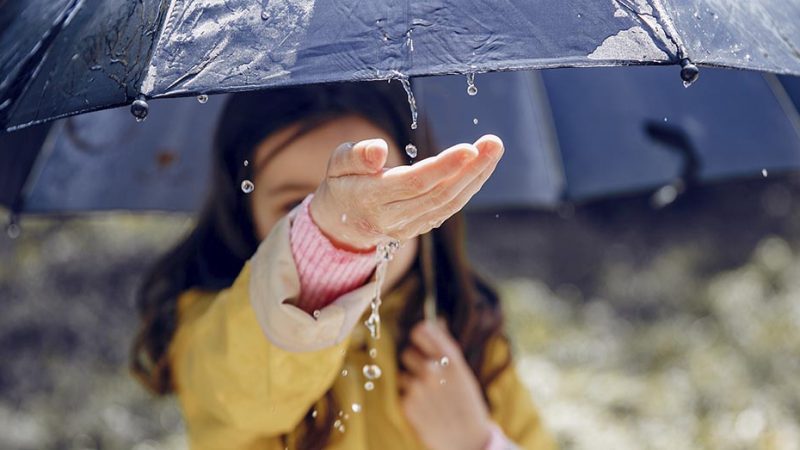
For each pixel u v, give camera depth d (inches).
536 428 103.6
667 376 234.4
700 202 333.1
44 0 70.4
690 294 277.3
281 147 82.0
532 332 254.5
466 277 98.9
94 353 229.1
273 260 65.3
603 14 57.7
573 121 119.8
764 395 221.1
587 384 230.1
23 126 60.7
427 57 56.5
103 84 59.0
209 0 60.4
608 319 269.9
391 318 93.7
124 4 62.4
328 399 85.2
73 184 108.7
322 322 65.1
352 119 82.1
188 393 82.4
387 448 91.9
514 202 121.8
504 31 57.2
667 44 56.6
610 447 203.9
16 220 107.3
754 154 111.8
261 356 69.6
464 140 114.0
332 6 59.4
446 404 93.2
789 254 292.5
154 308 98.1
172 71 57.5
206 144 109.2
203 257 94.3
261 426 75.4
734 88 110.6
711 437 208.1
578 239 317.4
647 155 118.2
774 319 251.8
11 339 230.5
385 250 63.6
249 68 57.5
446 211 56.8
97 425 204.7
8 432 199.9
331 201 61.1
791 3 70.8
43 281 247.1
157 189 110.6
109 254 256.5
